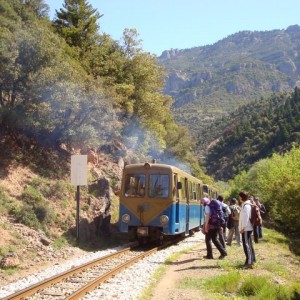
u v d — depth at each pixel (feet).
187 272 40.40
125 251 53.78
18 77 69.21
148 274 38.86
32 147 74.54
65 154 80.74
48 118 73.20
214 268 41.96
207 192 96.48
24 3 108.78
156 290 33.06
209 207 47.70
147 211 59.98
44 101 72.08
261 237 73.92
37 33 72.84
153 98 122.21
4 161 66.23
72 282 34.91
